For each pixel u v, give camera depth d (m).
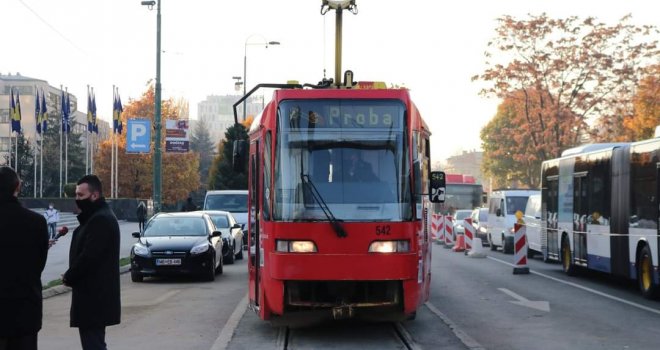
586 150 20.47
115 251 7.46
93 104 63.72
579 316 13.50
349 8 17.92
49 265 25.50
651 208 15.34
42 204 63.62
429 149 13.05
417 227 10.99
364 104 11.27
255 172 12.27
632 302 15.48
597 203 18.94
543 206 24.77
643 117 46.75
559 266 25.48
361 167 11.06
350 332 11.84
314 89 11.28
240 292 17.62
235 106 12.85
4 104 114.00
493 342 10.88
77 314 7.36
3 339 6.25
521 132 51.44
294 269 10.69
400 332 11.74
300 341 11.09
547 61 48.84
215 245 21.25
